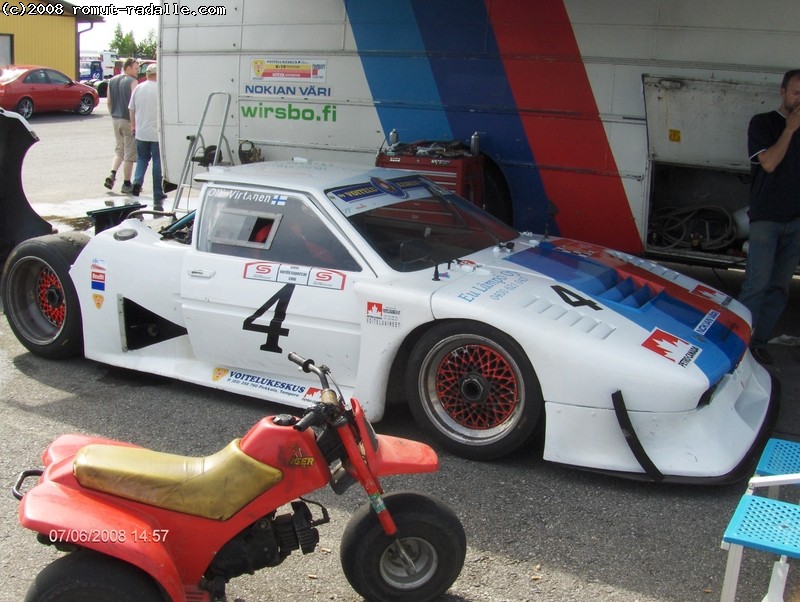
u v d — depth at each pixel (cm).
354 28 805
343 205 475
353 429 283
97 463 268
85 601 252
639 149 696
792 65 628
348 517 378
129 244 528
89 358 550
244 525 273
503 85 743
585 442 397
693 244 704
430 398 435
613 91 696
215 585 278
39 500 257
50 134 1994
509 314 405
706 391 391
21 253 566
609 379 385
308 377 473
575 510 384
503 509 384
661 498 395
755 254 567
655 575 334
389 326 431
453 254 484
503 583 327
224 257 489
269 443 274
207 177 509
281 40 850
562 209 747
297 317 461
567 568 338
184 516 270
